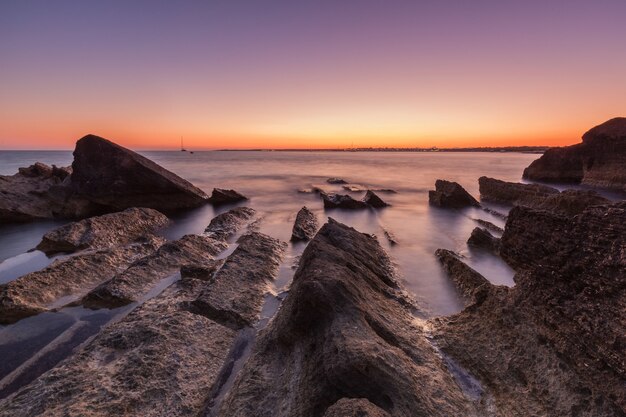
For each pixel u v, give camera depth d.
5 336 9.61
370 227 23.25
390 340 7.80
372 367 5.98
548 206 22.14
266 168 91.56
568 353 6.70
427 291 12.55
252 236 16.72
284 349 7.90
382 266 14.04
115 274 13.58
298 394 6.27
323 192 39.28
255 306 10.83
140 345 7.94
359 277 10.66
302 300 8.15
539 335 7.47
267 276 13.09
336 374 5.96
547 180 57.00
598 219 7.38
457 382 7.29
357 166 101.75
